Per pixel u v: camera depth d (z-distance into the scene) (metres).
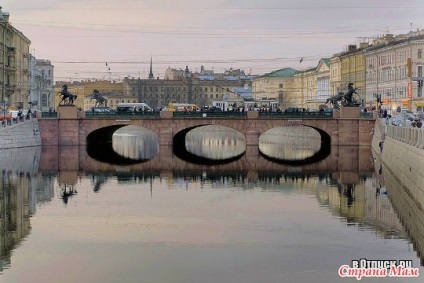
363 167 95.88
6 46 153.38
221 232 49.19
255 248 44.31
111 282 37.31
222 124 135.62
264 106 197.75
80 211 57.88
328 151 127.06
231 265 40.44
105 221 53.31
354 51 186.50
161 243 45.72
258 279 37.78
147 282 37.34
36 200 63.88
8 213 56.84
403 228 50.12
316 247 44.53
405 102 147.12
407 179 64.88
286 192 69.56
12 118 122.75
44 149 127.06
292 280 37.56
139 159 111.06
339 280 37.50
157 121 135.75
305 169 93.50
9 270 39.41
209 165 100.44
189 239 46.91
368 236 47.59
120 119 135.38
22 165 96.75
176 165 100.31
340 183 77.00
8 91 154.00
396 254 42.50
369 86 175.88
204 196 66.81
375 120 129.88
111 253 43.09
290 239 46.81
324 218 54.31
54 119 134.12
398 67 155.62
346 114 132.75
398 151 75.25
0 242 45.94
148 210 58.47
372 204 61.06
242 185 75.44
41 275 38.53
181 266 40.16
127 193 68.88
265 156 119.12
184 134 150.00
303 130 170.12
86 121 135.12
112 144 159.38
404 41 151.50
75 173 87.38
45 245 45.16
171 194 68.19
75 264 40.59
